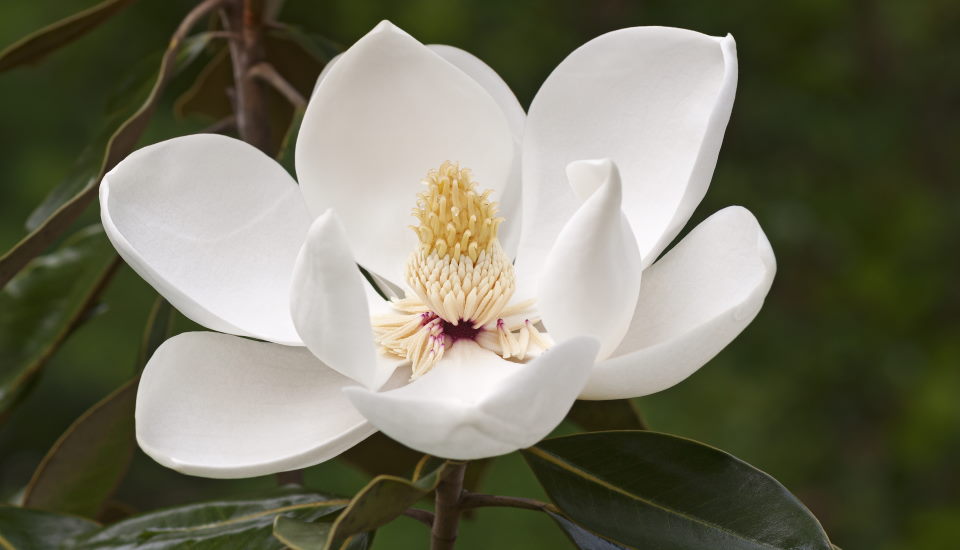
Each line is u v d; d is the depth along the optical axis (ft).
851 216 9.30
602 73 3.58
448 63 3.56
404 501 3.32
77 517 3.65
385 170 3.63
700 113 3.54
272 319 3.54
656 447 3.52
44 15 8.68
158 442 3.38
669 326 3.45
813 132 9.31
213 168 3.55
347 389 3.21
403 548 7.28
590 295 3.34
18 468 8.50
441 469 3.33
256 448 3.42
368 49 3.55
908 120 9.46
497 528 7.52
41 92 8.91
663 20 9.43
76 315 3.91
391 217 3.65
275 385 3.47
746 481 3.48
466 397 3.47
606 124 3.59
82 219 7.98
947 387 8.79
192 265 3.52
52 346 3.91
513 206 3.64
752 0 9.42
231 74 4.26
